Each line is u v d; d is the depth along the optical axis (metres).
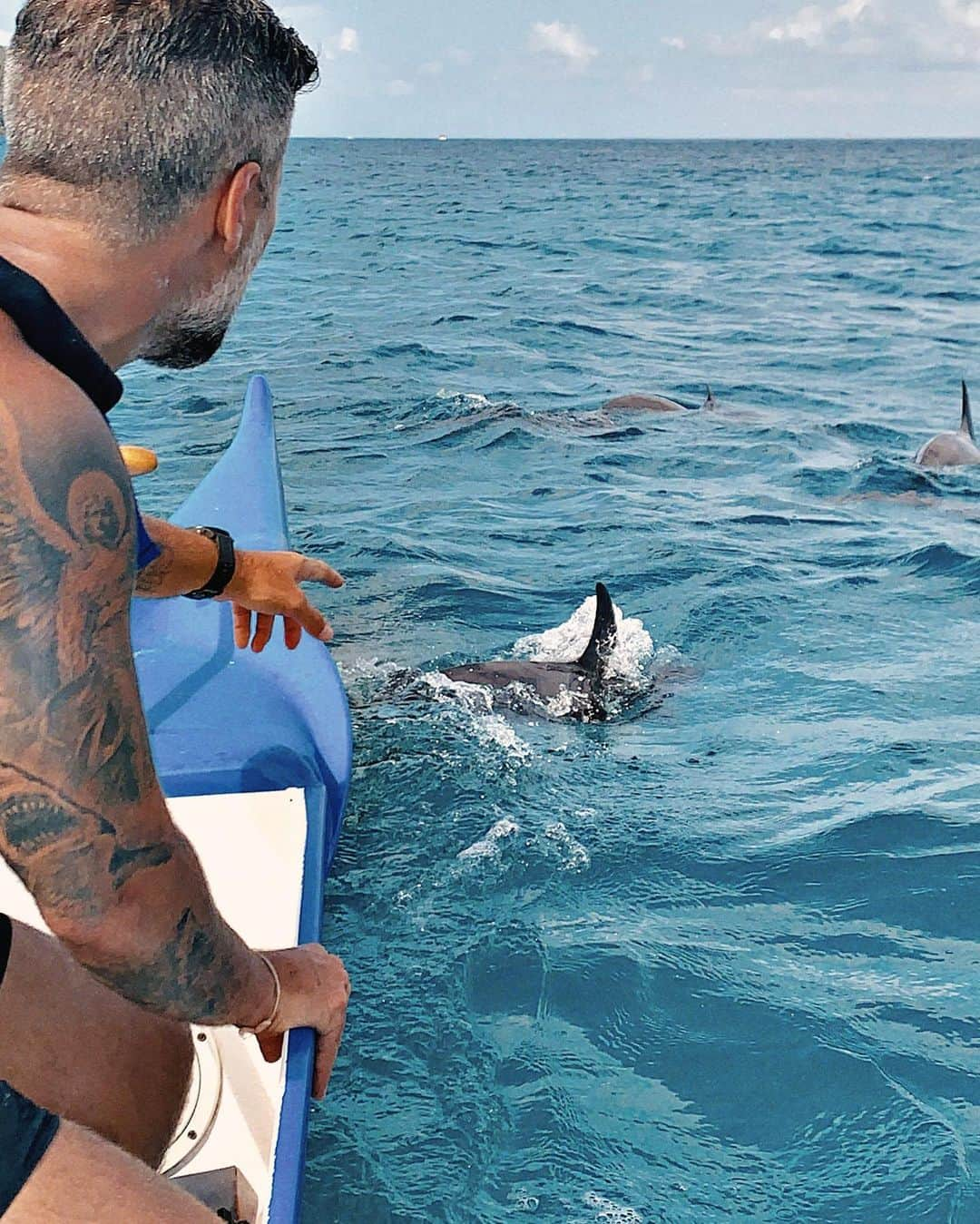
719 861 3.73
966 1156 2.63
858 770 4.28
